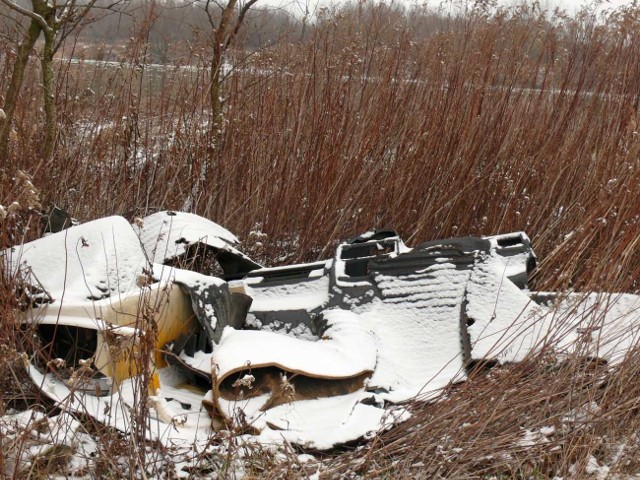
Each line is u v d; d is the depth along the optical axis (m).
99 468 2.69
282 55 5.70
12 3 4.35
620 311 3.73
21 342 2.99
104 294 3.23
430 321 3.72
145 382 2.72
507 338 3.29
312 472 2.74
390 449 2.92
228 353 3.16
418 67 5.74
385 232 4.46
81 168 5.14
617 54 5.80
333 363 3.28
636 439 3.19
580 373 3.25
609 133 5.50
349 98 5.55
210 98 5.73
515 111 5.69
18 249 3.49
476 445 2.93
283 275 4.17
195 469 2.73
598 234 4.60
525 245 4.07
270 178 5.41
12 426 2.78
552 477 2.99
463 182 5.48
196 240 4.10
